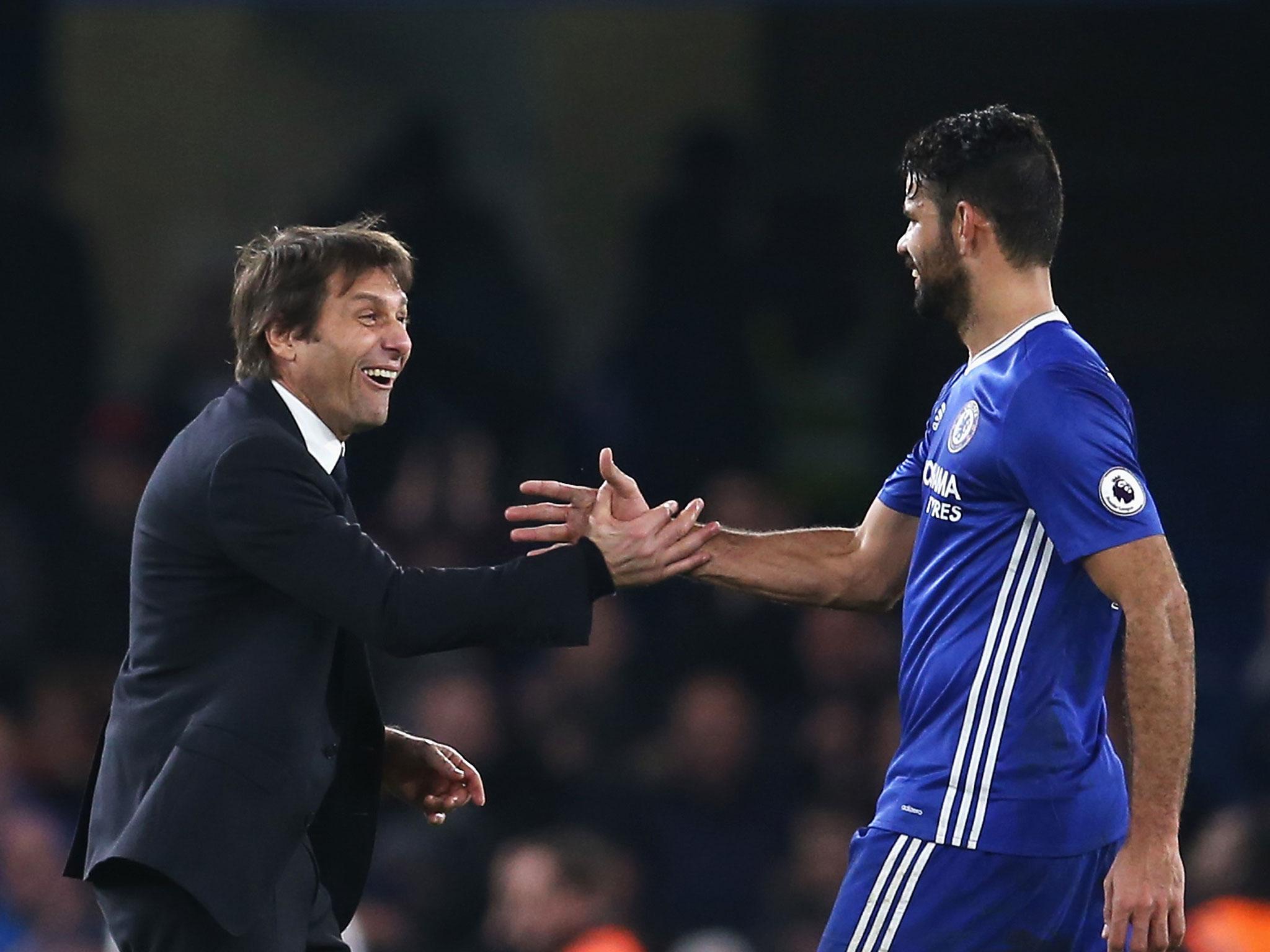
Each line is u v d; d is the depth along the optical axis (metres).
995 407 14.08
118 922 13.98
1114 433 13.76
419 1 35.72
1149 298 38.28
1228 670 32.59
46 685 32.06
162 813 13.55
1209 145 38.47
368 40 41.34
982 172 14.47
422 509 33.00
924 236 14.77
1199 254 38.28
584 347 40.75
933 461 14.75
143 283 41.22
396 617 13.81
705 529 16.11
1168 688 13.41
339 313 14.38
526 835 29.16
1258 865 23.14
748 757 29.81
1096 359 14.15
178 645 14.04
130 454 35.12
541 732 30.23
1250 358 37.50
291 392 14.55
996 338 14.54
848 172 39.31
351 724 14.98
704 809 29.34
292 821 13.86
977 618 14.18
